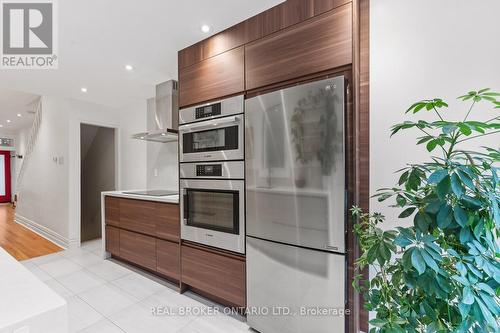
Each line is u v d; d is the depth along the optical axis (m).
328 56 1.49
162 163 3.64
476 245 0.82
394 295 0.98
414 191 1.05
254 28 1.80
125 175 4.19
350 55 1.42
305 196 1.51
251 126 1.76
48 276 2.67
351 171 1.45
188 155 2.20
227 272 1.95
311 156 1.49
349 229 1.45
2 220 5.77
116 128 4.25
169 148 3.55
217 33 2.03
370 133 1.55
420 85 1.41
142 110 3.88
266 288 1.70
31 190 4.90
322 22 1.51
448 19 1.34
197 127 2.07
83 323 1.86
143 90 3.41
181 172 2.26
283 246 1.61
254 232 1.75
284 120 1.60
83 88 3.31
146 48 2.28
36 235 4.37
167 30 2.00
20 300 0.59
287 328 1.59
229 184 1.91
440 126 0.91
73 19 1.84
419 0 1.41
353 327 1.45
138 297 2.23
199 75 2.15
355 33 1.40
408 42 1.44
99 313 1.99
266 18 1.74
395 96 1.48
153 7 1.72
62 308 0.58
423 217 0.91
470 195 0.89
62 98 3.83
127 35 2.06
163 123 3.07
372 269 1.45
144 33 2.04
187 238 2.21
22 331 0.52
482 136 1.28
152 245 2.61
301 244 1.53
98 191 4.67
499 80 1.23
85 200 4.87
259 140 1.72
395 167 1.49
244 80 1.86
